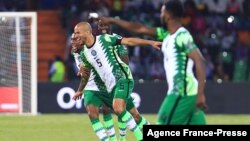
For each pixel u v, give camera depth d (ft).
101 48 91.04
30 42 178.40
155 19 231.71
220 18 234.58
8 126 137.69
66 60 215.10
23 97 177.17
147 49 215.92
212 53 224.74
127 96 91.86
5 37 177.37
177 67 68.59
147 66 214.48
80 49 93.71
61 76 207.41
